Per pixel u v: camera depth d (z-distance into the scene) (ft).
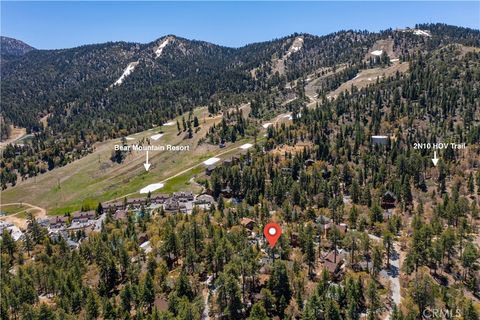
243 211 578.66
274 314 362.33
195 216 570.87
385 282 416.26
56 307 399.85
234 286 358.02
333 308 343.87
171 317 337.52
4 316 387.75
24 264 517.55
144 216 622.13
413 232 485.97
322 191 625.00
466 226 506.07
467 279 424.87
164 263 435.94
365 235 451.53
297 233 490.90
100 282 417.08
